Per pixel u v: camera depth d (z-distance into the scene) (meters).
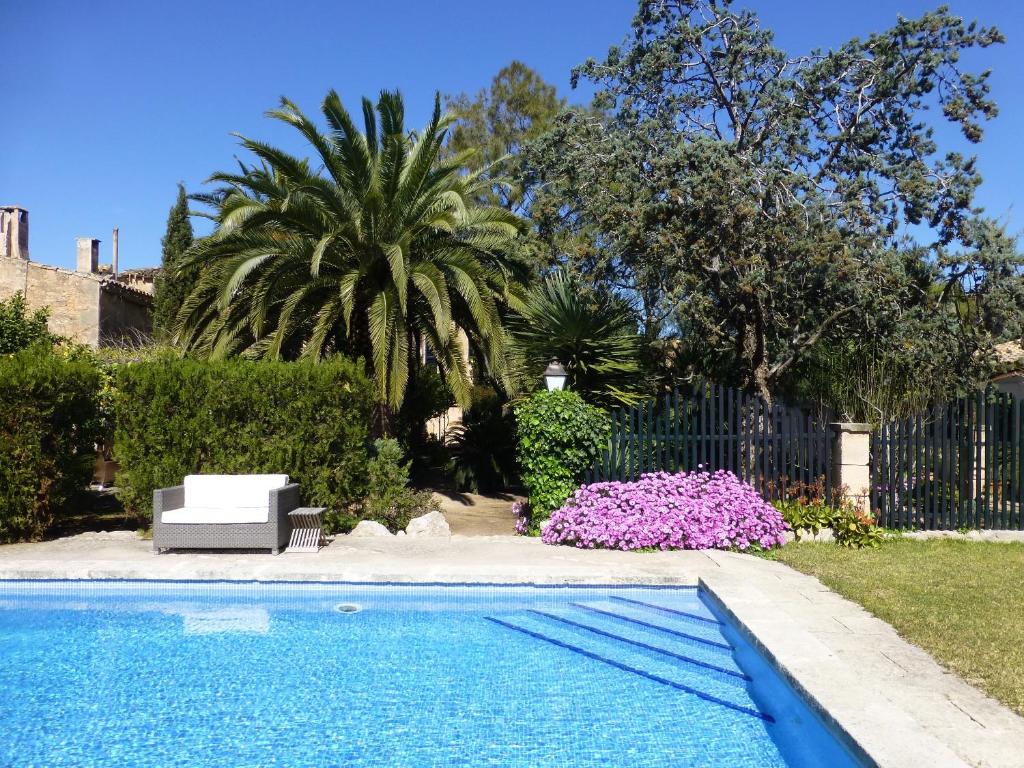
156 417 10.34
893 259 11.45
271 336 13.98
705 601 7.61
